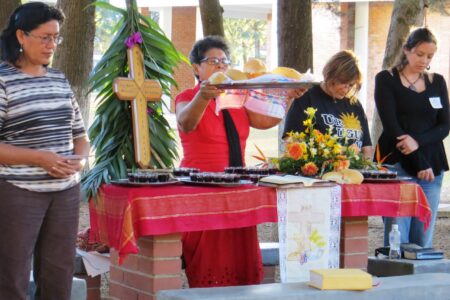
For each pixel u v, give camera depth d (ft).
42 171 14.35
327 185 17.54
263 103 18.40
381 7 72.28
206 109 18.10
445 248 29.94
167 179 16.74
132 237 15.55
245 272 18.30
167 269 16.52
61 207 14.69
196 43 18.06
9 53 14.28
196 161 18.13
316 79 17.31
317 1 41.65
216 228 16.37
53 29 14.19
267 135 70.90
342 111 19.69
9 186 14.21
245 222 16.70
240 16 75.82
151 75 19.27
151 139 19.04
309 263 17.42
